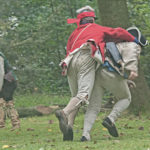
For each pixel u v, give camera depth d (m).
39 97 44.06
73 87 19.55
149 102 31.75
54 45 48.31
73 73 19.09
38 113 34.16
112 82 19.09
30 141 20.16
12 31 47.41
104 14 32.00
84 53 18.73
